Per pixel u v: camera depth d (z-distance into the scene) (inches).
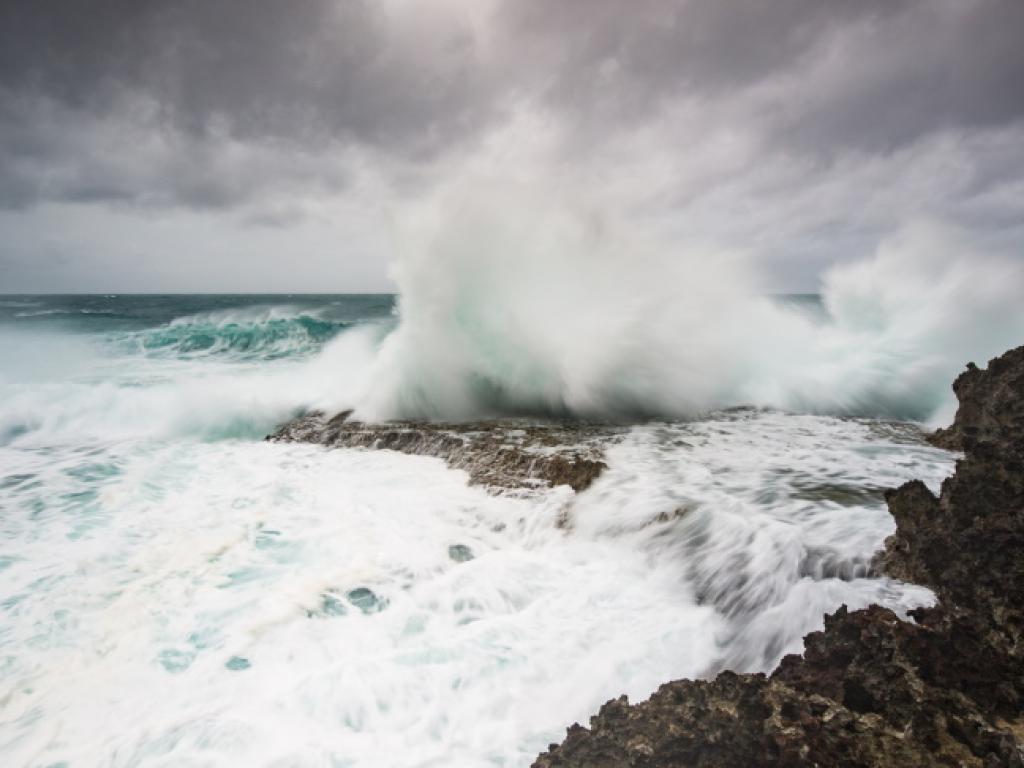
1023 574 134.8
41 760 131.3
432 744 133.9
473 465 323.3
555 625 179.5
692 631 174.7
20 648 171.0
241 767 127.6
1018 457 163.0
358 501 285.3
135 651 169.6
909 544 175.6
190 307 2004.2
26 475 335.3
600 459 305.3
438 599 196.1
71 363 678.5
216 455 375.6
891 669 115.0
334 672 157.6
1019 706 109.5
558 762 112.0
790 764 98.5
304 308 1673.2
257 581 208.5
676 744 107.0
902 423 377.7
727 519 219.9
